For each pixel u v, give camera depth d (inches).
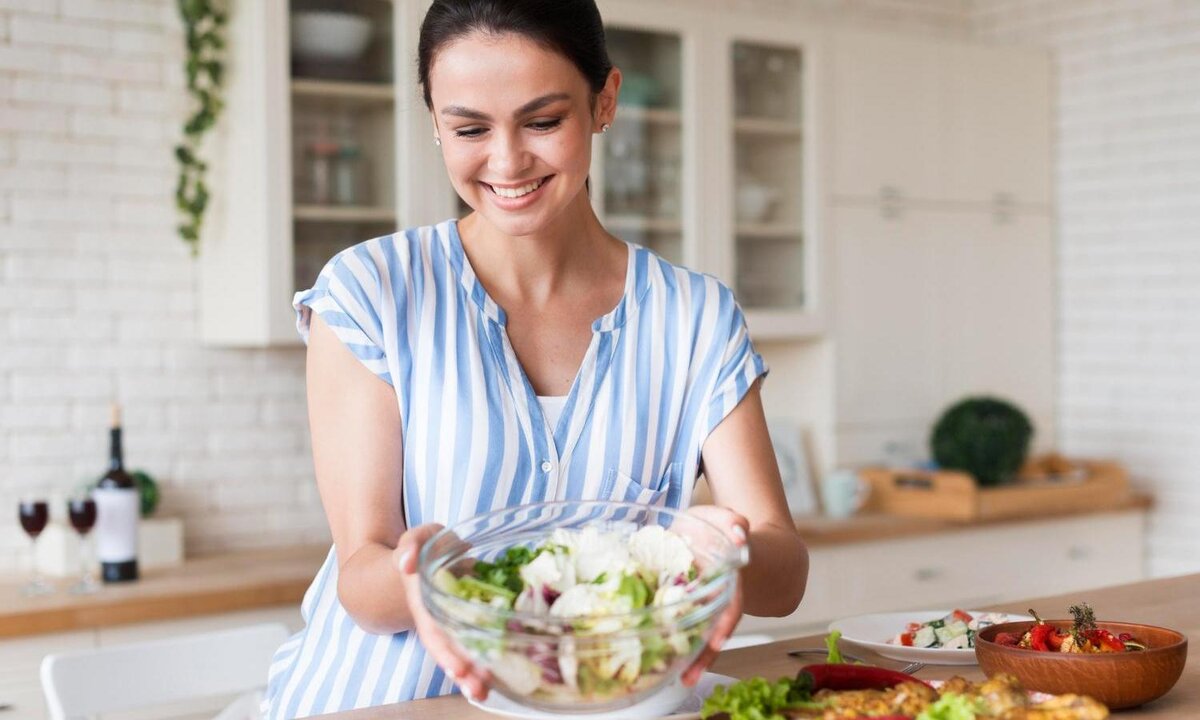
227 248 133.6
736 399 64.0
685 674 48.5
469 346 61.8
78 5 133.4
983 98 175.8
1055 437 183.8
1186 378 169.6
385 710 55.6
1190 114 168.7
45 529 128.5
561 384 63.4
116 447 123.6
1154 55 172.1
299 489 145.3
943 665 64.9
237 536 141.6
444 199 136.3
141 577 124.6
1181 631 71.3
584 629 45.7
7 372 130.8
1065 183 182.9
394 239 63.8
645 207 148.6
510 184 56.0
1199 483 168.2
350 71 131.5
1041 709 49.1
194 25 132.3
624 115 146.7
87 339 134.3
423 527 49.8
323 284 61.6
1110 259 177.9
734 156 154.9
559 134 55.9
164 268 137.8
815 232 160.7
